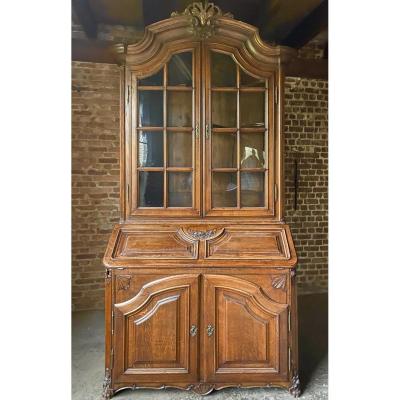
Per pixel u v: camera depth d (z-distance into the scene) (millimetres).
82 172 3047
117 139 3107
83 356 2238
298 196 3455
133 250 1750
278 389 1859
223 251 1761
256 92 1918
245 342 1739
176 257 1732
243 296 1732
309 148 3463
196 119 1875
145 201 1896
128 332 1723
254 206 1927
